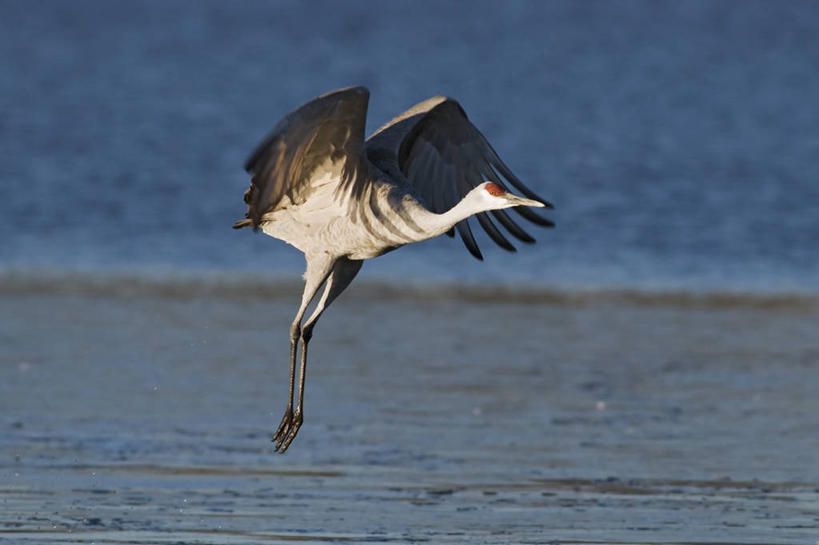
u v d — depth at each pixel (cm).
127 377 1485
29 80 4669
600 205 2631
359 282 2053
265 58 5766
